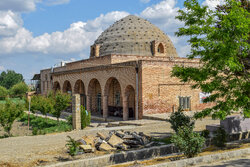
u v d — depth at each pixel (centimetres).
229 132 1379
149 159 1101
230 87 1164
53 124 3009
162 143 1387
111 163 1079
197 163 951
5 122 2358
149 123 2220
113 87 3441
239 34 1043
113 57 3397
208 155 988
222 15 1134
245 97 1120
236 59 1101
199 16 1159
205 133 1412
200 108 2958
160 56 3816
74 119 2167
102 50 4341
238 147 1211
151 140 1490
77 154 1234
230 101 1151
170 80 2736
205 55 1102
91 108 3706
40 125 3000
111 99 3478
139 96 2597
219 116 1105
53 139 1639
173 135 1080
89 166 1025
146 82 2580
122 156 1113
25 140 1622
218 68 1122
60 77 4369
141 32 4397
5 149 1359
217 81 1184
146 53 4119
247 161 962
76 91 3941
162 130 1873
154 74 2631
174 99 2762
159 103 2659
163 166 888
